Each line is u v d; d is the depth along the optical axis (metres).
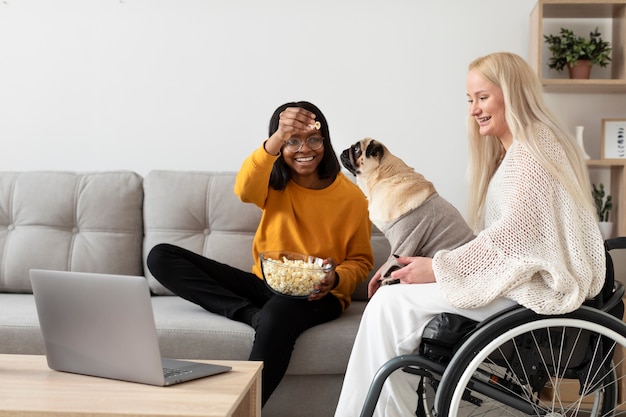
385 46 3.10
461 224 2.01
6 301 2.46
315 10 3.11
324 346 2.13
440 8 3.09
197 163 3.14
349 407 1.79
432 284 1.82
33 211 2.75
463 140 3.10
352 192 2.46
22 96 3.16
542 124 1.89
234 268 2.47
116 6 3.13
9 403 1.25
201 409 1.22
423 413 1.83
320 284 2.17
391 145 3.11
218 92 3.12
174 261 2.34
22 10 3.14
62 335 1.47
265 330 2.07
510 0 3.07
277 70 3.12
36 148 3.16
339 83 3.12
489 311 1.74
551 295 1.69
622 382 2.56
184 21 3.12
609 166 3.01
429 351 1.74
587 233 1.78
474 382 1.73
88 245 2.71
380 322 1.79
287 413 2.18
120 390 1.34
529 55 3.06
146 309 1.35
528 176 1.78
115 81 3.14
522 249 1.74
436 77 3.09
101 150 3.15
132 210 2.76
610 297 1.83
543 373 1.75
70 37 3.14
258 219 2.70
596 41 3.06
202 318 2.22
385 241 2.71
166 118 3.14
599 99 3.08
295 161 2.36
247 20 3.12
